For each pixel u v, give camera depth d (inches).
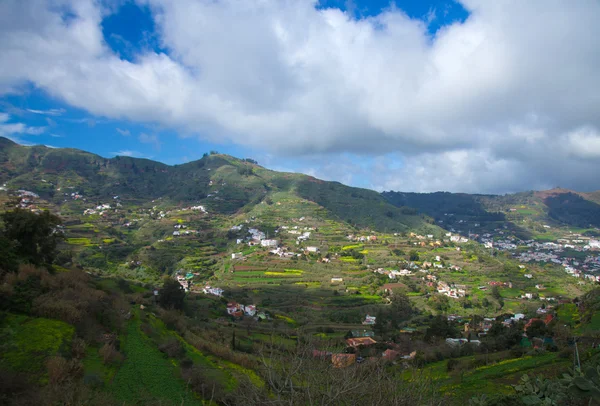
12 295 754.2
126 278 2593.5
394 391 358.9
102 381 634.8
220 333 1485.0
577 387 299.9
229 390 772.6
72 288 954.7
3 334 638.5
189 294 2513.5
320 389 351.9
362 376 378.0
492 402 613.9
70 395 505.7
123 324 973.2
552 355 1138.7
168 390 714.8
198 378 770.8
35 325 707.4
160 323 1208.8
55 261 1696.6
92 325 833.5
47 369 581.0
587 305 1893.5
